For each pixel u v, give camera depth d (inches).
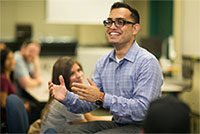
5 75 127.0
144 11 301.6
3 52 127.1
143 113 64.7
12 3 300.8
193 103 186.4
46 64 218.1
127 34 70.5
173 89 144.8
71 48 225.1
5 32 301.7
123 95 71.4
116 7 71.9
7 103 89.7
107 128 72.9
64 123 82.7
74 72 85.1
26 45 157.8
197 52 187.3
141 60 69.1
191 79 187.9
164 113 35.1
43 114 85.1
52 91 69.2
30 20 306.0
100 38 308.3
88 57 233.8
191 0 195.9
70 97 69.4
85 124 73.9
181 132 34.7
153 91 66.1
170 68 195.3
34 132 90.9
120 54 72.3
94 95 64.5
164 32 274.1
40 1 306.0
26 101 143.3
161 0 278.4
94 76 78.5
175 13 221.5
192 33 194.2
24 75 150.6
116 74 72.9
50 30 309.9
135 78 69.5
